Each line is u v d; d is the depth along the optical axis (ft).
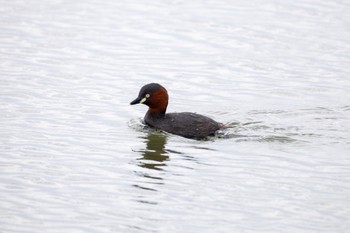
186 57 74.02
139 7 88.43
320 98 64.80
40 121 57.77
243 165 50.72
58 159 50.85
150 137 55.62
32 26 81.15
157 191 46.47
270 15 85.97
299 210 44.01
